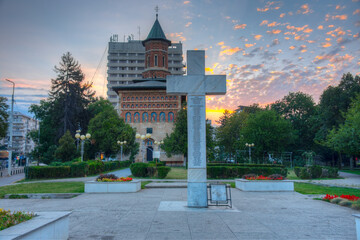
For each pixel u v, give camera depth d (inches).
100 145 2060.8
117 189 598.9
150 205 424.5
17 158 2979.8
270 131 2017.7
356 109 1406.3
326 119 1962.4
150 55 2778.1
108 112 2196.1
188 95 411.2
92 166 1133.7
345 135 1344.7
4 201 494.3
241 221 313.3
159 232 265.1
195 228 280.2
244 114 2491.4
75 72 2322.8
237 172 970.7
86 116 2406.5
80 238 245.0
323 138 1963.6
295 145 2470.5
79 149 1786.4
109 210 383.2
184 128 1755.7
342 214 358.6
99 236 251.1
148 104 2501.2
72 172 1053.8
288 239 242.7
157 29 2817.4
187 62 417.1
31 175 1013.2
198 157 403.5
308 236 252.4
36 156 2124.8
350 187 729.0
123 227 284.8
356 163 2335.1
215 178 962.7
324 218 331.9
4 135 1530.5
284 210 387.2
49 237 207.2
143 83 2578.7
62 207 412.5
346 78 1919.3
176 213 359.6
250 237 248.1
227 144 2432.3
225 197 403.2
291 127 2222.0
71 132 2169.0
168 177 997.2
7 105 1520.7
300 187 729.6
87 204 439.5
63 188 681.0
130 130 2177.7
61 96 2223.2
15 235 166.1
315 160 2381.9
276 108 2721.5
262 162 2015.3
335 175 1117.1
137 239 242.2
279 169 978.1
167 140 1819.6
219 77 413.4
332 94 1910.7
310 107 2488.9
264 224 298.7
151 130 2426.2
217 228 280.5
